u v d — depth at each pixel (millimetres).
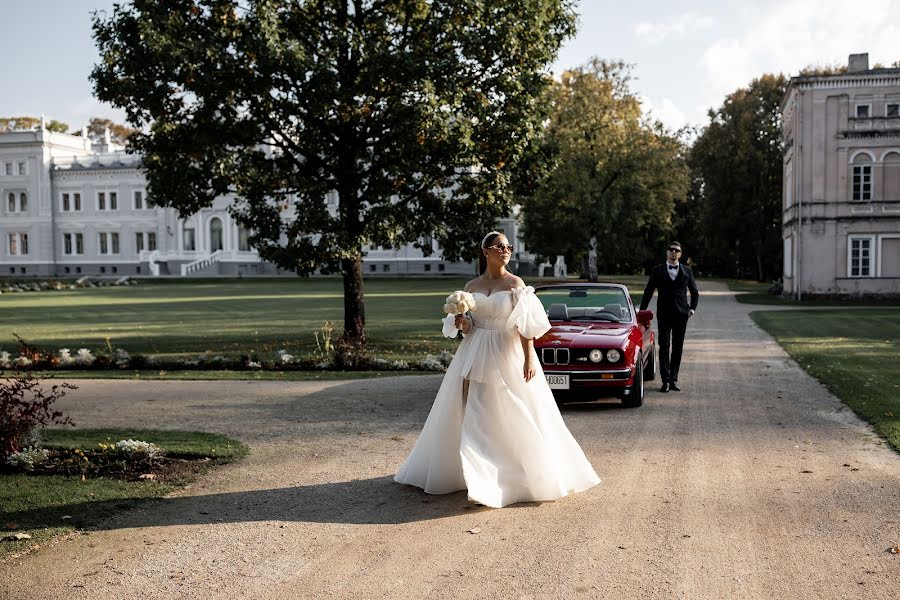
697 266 81688
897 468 6441
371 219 17016
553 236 49594
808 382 11578
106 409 9836
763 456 6922
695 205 74062
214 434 8055
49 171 82812
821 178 38781
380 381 12391
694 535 4836
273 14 14898
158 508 5531
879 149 38250
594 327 10086
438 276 70938
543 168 18125
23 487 6008
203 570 4348
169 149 16578
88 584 4156
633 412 9250
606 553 4547
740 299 39188
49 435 7945
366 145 17688
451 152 16047
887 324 23375
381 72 15625
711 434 7906
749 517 5180
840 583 4070
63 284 59000
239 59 15398
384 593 4008
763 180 62688
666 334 10844
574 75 48688
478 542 4766
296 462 6902
